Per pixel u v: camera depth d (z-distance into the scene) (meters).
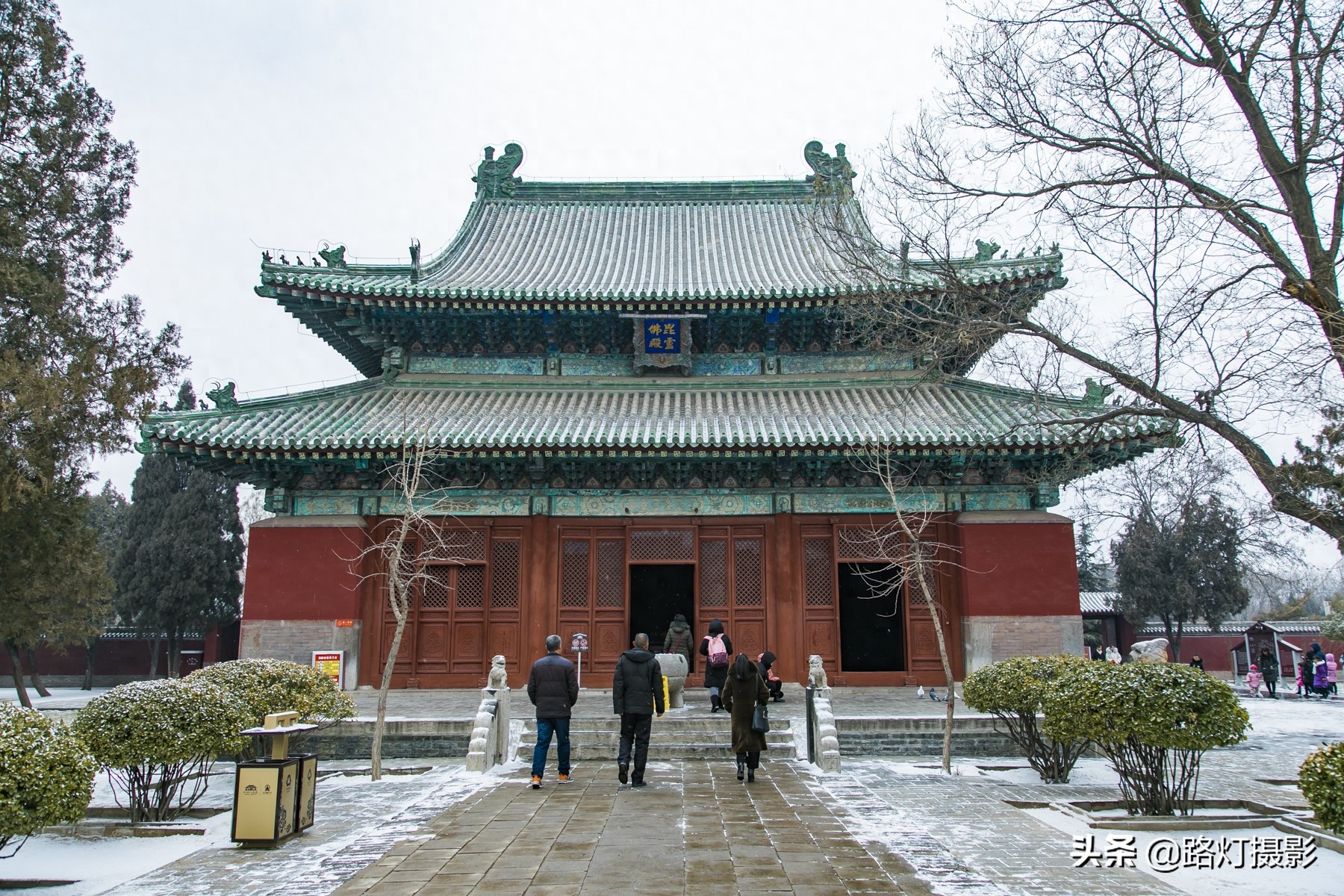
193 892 9.57
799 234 35.53
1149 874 10.30
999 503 26.53
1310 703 36.06
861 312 22.48
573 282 31.11
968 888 9.45
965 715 19.84
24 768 9.57
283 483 26.30
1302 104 14.70
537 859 10.52
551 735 15.30
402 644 26.09
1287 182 14.99
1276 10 14.34
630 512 26.88
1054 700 14.55
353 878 9.89
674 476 26.72
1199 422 15.88
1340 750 10.02
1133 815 13.17
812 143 38.34
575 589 26.75
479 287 29.47
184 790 15.70
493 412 27.25
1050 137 17.16
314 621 25.27
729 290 27.91
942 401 27.75
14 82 34.91
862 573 26.59
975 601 25.36
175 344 37.69
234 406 26.14
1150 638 52.22
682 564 26.73
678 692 20.86
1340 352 13.36
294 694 16.67
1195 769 13.61
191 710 13.27
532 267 32.81
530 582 26.45
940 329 19.92
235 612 55.06
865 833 11.84
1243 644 49.94
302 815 12.17
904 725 19.31
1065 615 25.20
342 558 25.61
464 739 19.45
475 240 35.06
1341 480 14.53
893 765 17.77
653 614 36.41
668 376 29.39
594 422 26.41
